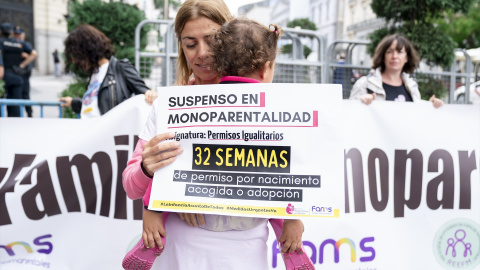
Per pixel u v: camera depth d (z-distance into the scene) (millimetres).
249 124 1349
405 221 2609
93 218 2514
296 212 1308
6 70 7262
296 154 1330
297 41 6188
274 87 1345
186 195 1348
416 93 3410
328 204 1306
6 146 2447
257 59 1362
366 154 2570
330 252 2533
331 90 1343
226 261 1414
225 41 1393
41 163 2471
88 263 2514
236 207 1324
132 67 3100
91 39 3033
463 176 2660
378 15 6383
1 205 2439
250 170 1340
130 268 1537
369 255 2574
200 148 1369
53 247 2490
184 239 1443
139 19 7242
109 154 2516
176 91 1398
